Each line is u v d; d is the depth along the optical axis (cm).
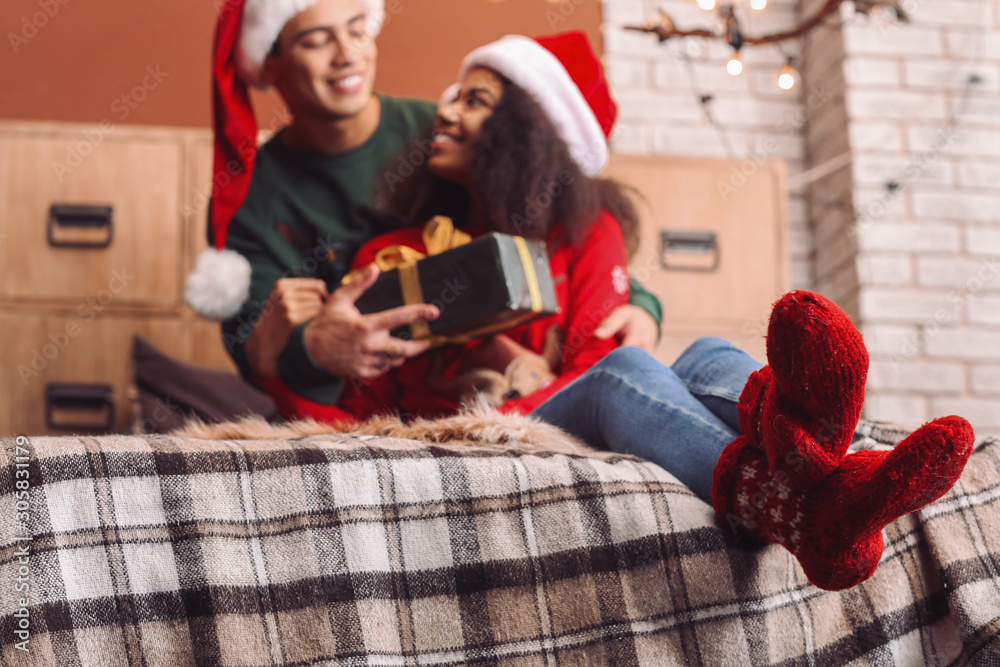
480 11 281
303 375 152
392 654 80
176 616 76
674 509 87
